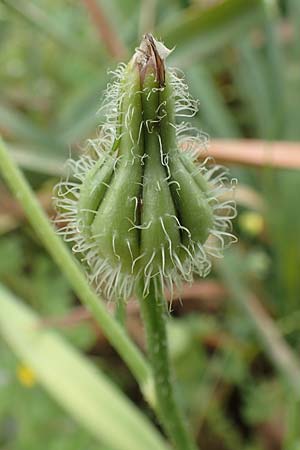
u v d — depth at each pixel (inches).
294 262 4.5
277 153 3.9
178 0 4.9
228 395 4.3
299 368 3.9
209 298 4.6
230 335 4.4
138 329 4.4
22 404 3.9
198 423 4.1
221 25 4.0
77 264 2.8
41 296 4.4
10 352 4.0
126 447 3.5
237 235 4.7
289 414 3.8
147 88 2.2
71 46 4.8
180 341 4.2
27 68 5.6
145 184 2.2
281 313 4.6
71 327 4.1
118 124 2.2
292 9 4.7
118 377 4.4
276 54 4.7
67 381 3.6
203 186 2.3
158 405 2.7
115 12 5.1
